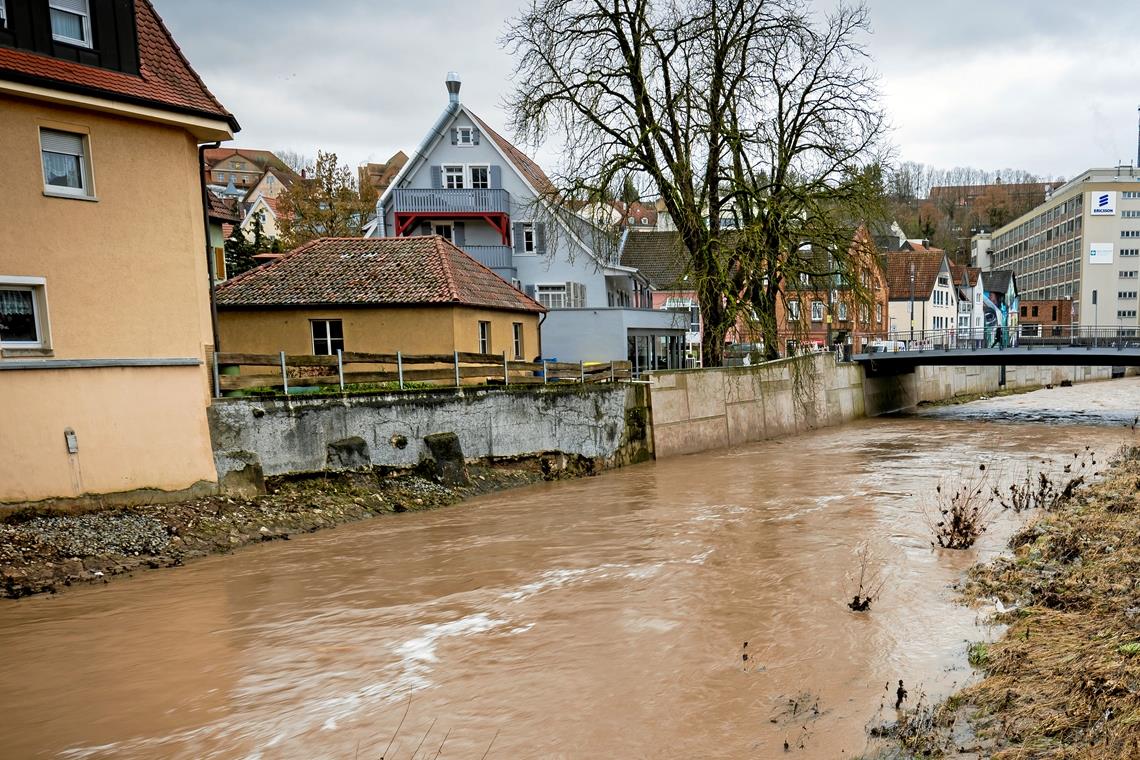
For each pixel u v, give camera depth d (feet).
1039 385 187.83
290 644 28.17
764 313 92.89
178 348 45.01
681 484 62.80
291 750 20.56
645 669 25.14
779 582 34.17
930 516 47.29
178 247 45.27
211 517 43.65
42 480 38.65
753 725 20.98
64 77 39.34
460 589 34.55
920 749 18.72
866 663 25.00
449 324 70.85
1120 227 302.86
